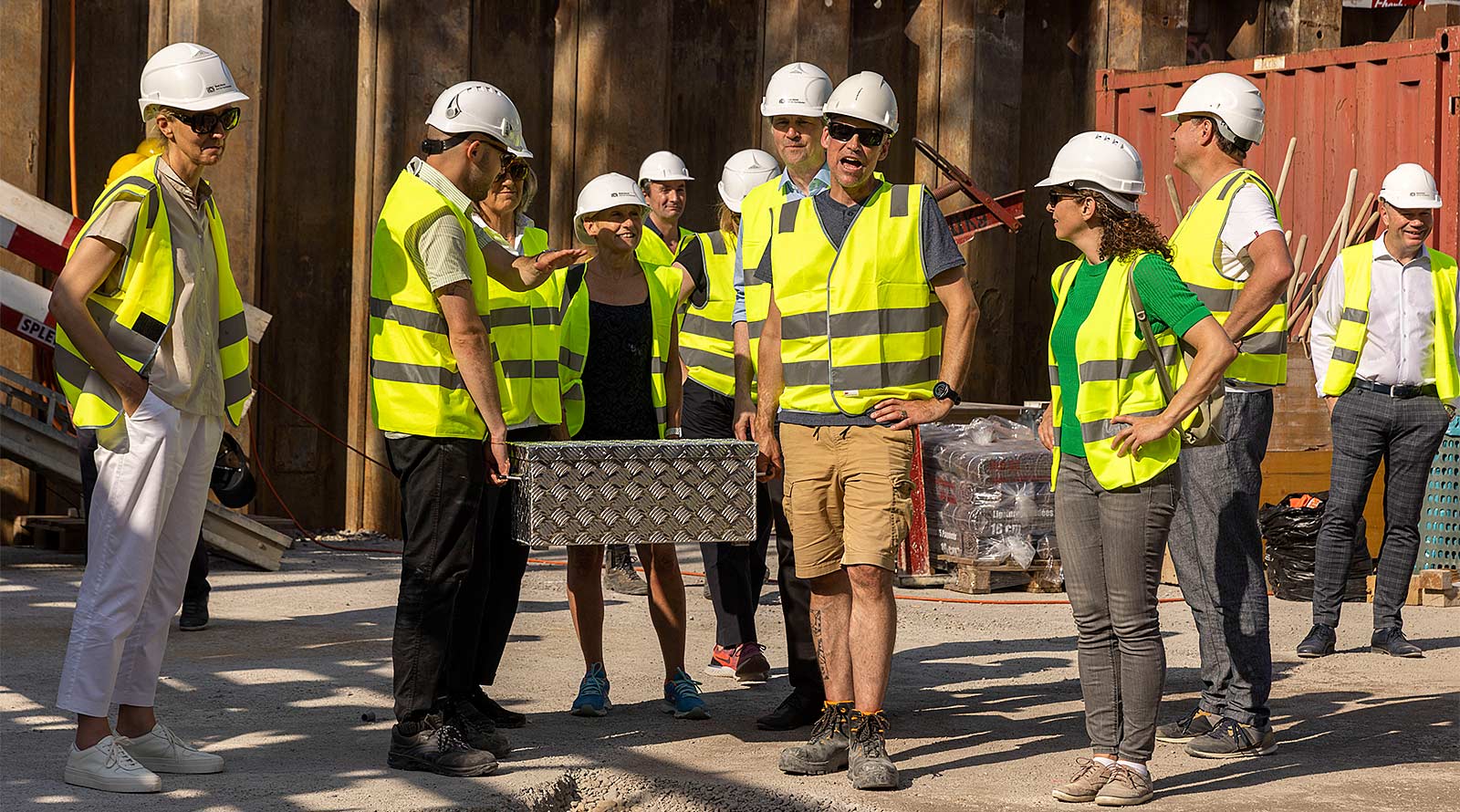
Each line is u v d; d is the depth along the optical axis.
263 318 9.43
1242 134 5.16
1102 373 4.37
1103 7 13.39
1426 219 7.14
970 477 8.97
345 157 11.29
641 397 5.51
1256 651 5.11
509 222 5.38
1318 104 10.89
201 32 10.43
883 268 4.61
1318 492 9.53
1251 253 4.98
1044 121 13.50
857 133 4.61
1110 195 4.42
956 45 12.85
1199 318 4.22
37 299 8.84
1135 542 4.37
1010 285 13.10
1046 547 9.01
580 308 5.44
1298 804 4.46
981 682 6.30
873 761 4.57
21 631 6.95
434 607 4.52
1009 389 13.18
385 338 4.48
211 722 5.24
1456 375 7.10
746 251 5.18
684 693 5.49
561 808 4.42
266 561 9.26
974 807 4.38
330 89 11.20
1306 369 9.76
